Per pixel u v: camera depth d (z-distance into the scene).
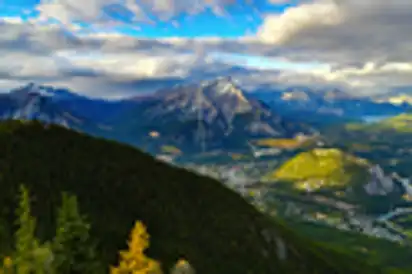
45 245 49.91
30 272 47.50
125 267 44.66
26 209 51.94
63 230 51.66
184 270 46.34
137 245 44.94
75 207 53.22
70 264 50.72
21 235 49.69
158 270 45.69
